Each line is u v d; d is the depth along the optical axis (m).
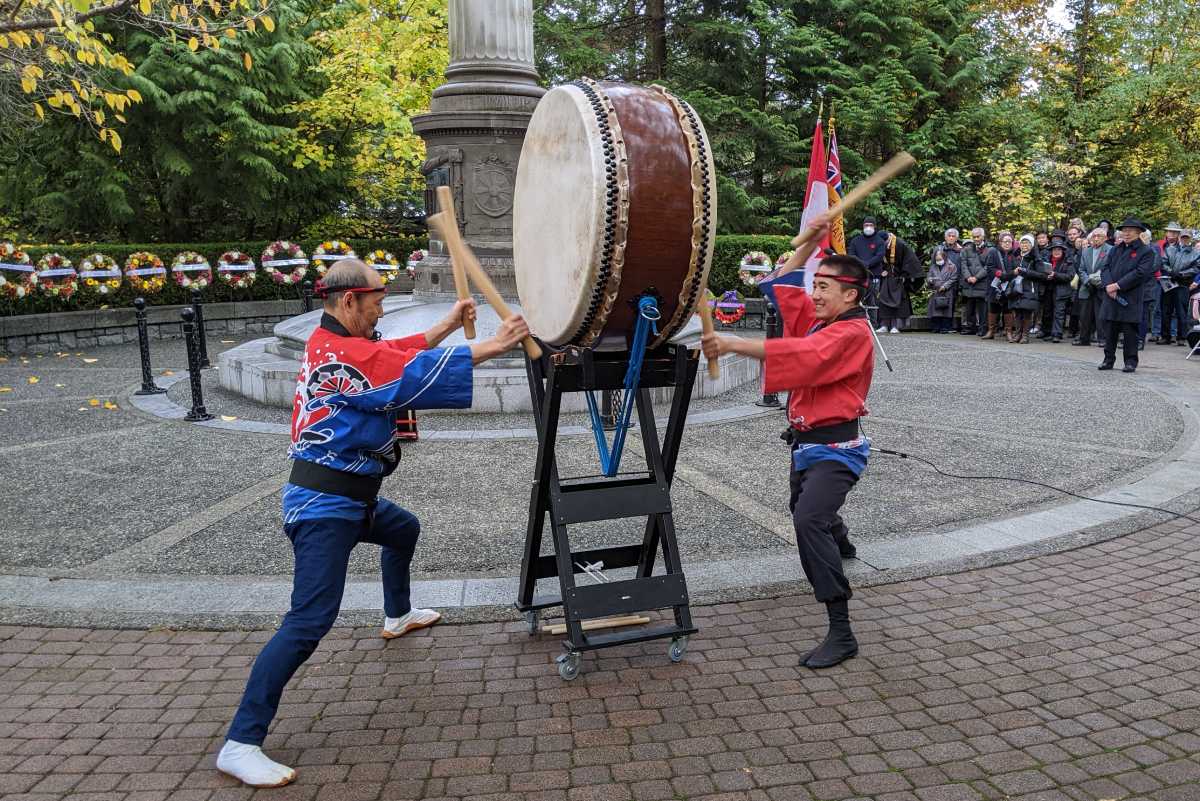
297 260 17.42
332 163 18.20
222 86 16.05
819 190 7.21
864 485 6.21
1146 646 3.80
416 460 6.84
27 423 8.42
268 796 2.83
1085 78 23.22
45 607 4.19
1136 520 5.38
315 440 3.11
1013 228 19.12
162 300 16.27
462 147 9.73
